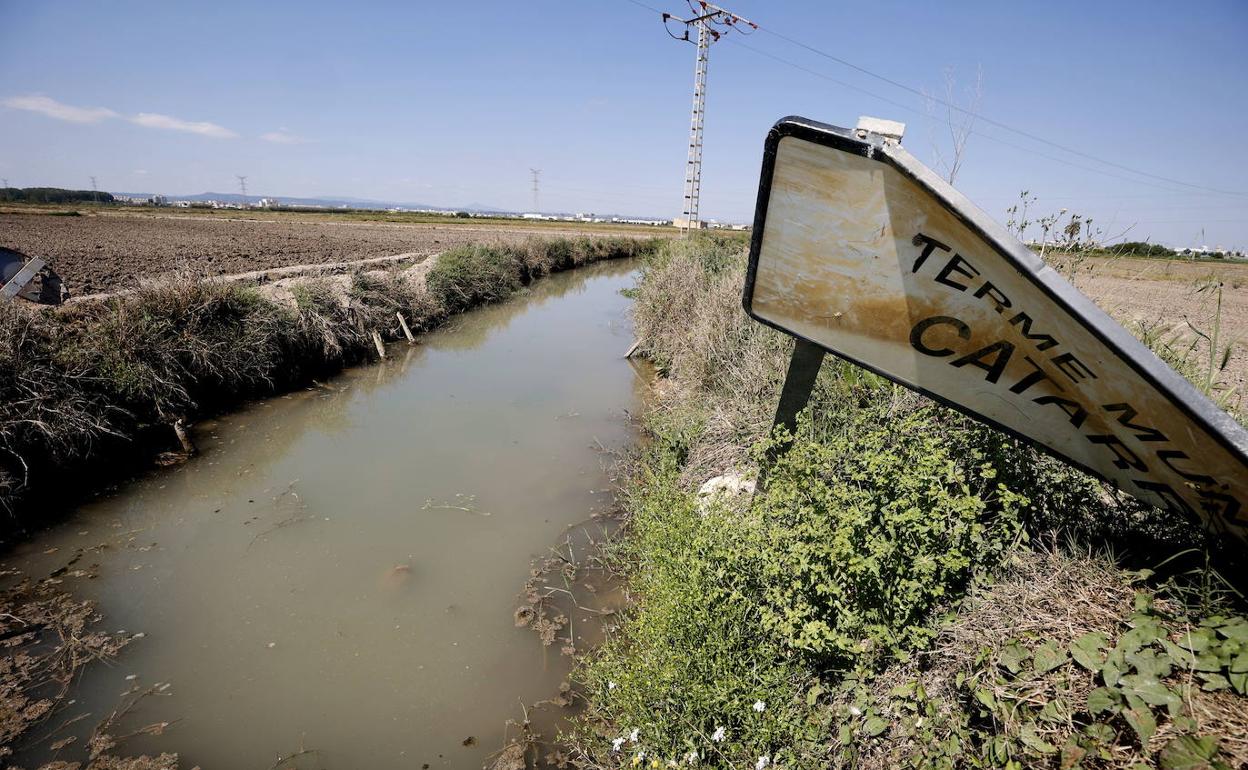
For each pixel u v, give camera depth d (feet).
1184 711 4.76
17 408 15.42
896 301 6.75
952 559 6.95
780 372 15.44
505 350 34.14
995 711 5.70
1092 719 5.17
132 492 16.55
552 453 19.58
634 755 7.64
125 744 9.18
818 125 5.89
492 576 13.15
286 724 9.61
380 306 34.24
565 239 85.46
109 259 43.16
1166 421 4.95
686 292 28.91
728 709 7.25
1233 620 5.15
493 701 10.00
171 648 11.09
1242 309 33.42
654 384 27.02
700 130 79.46
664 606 8.45
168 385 19.76
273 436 20.76
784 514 8.74
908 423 8.59
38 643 11.05
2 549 13.78
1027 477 7.87
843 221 6.55
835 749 6.93
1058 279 4.92
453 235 96.58
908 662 7.03
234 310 24.00
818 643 7.32
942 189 5.29
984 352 6.31
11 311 17.22
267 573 13.26
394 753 9.12
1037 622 6.27
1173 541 6.91
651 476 14.98
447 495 16.71
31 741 9.14
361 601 12.39
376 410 23.67
